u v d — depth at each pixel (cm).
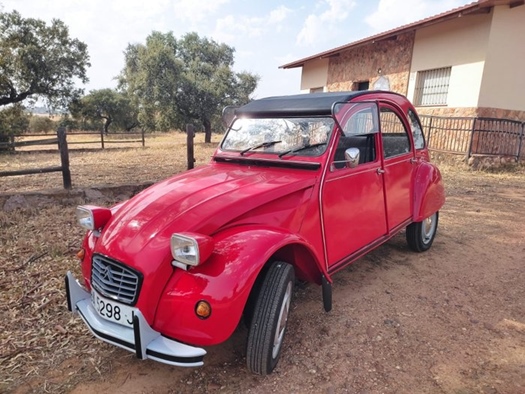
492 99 1134
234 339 290
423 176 451
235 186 282
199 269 220
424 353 278
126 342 221
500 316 331
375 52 1535
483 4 1029
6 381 241
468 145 1139
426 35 1289
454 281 399
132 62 2684
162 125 2520
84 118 3888
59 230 511
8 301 333
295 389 239
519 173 1095
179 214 244
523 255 475
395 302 353
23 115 2491
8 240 470
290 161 312
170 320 219
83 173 980
